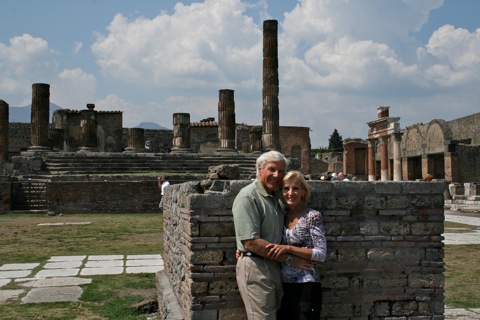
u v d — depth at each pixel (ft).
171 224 24.82
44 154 107.55
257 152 121.08
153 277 33.42
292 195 15.49
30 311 25.23
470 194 110.83
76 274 34.45
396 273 17.72
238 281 15.43
